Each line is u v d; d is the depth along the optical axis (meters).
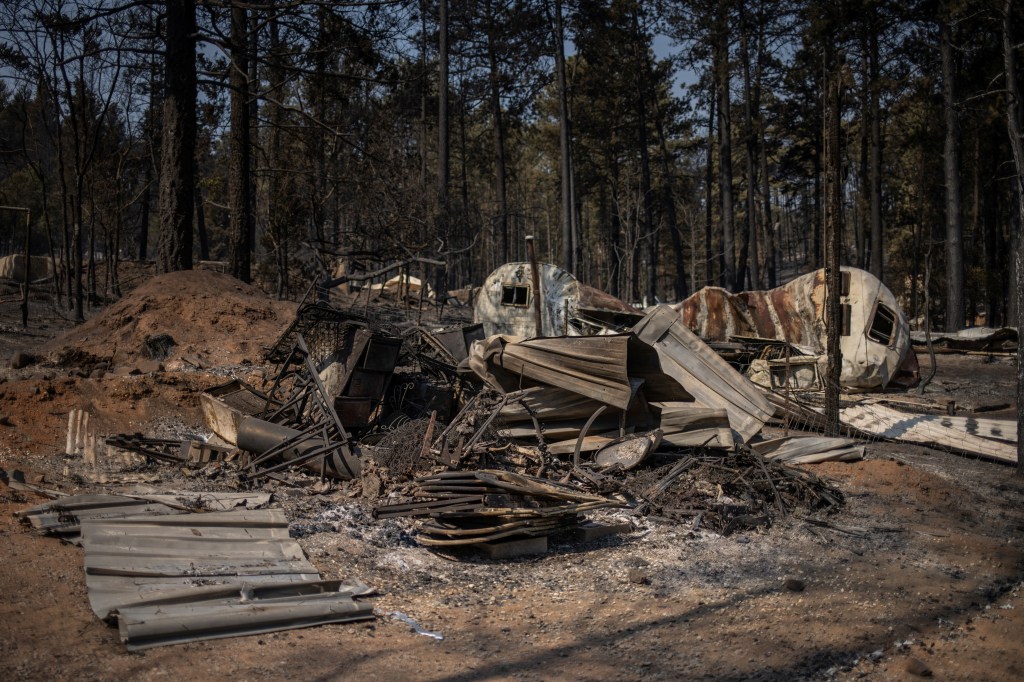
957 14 29.14
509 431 10.66
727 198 41.97
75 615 5.27
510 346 10.88
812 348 19.19
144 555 6.04
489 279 21.81
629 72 46.81
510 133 58.16
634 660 5.48
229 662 4.88
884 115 41.09
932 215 42.84
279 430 9.62
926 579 7.59
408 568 6.93
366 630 5.65
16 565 5.92
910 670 5.59
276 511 7.42
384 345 10.84
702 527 8.75
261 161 28.81
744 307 21.23
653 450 10.46
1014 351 26.69
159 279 17.44
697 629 6.11
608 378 10.66
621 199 56.84
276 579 6.05
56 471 9.06
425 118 45.78
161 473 9.30
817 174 51.75
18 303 21.81
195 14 20.11
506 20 43.56
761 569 7.61
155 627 5.00
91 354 14.16
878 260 38.12
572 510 7.85
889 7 33.84
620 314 18.97
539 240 83.31
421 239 27.22
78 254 20.55
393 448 9.30
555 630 5.97
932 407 16.64
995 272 39.38
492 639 5.71
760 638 6.01
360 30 23.05
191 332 15.69
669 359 11.59
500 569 7.22
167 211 19.27
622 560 7.61
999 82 31.36
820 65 41.84
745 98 42.12
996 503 10.47
